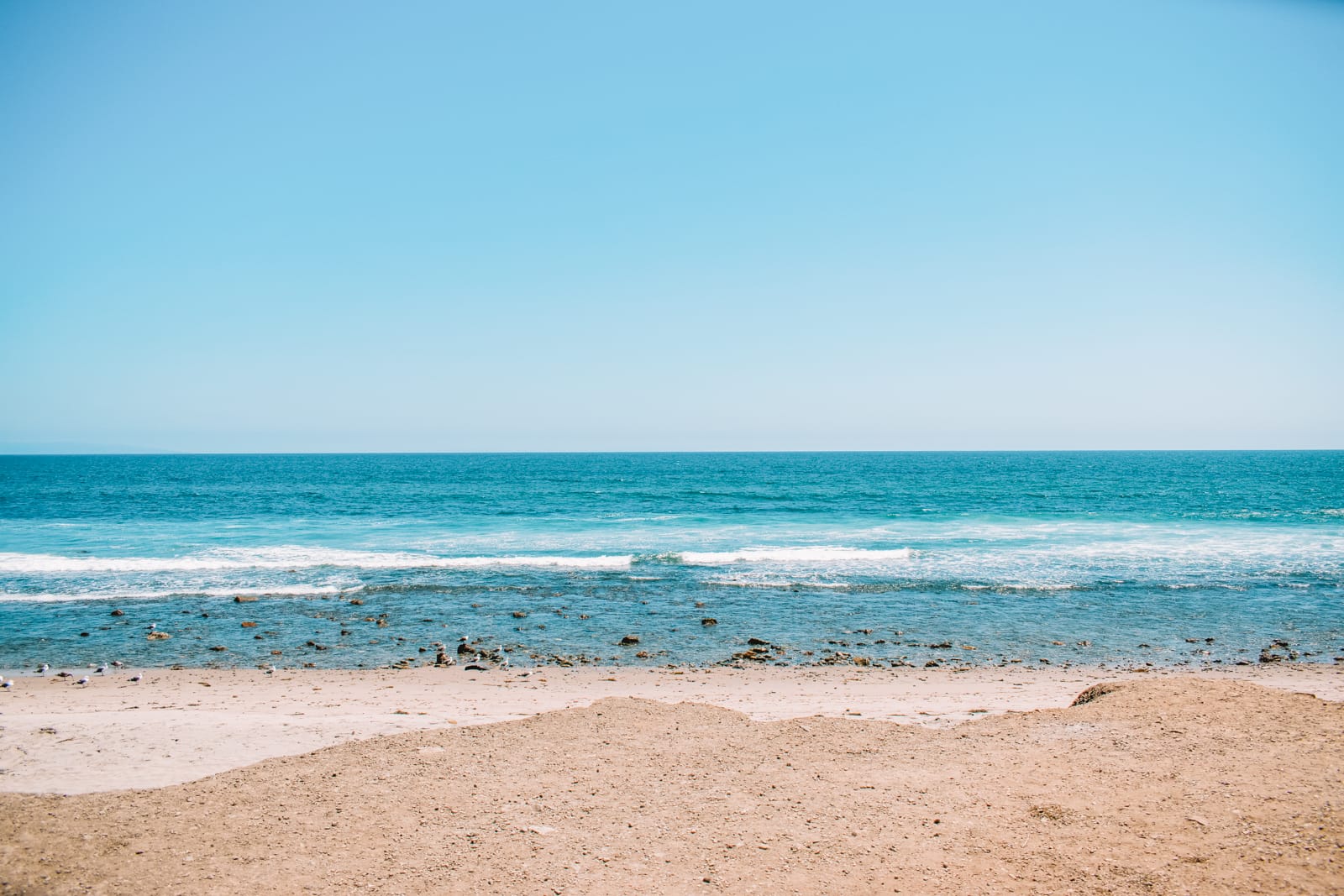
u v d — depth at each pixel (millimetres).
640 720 8633
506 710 10102
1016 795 6164
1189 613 17547
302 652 14352
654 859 5305
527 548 27766
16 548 27625
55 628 16094
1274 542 28344
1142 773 6449
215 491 63000
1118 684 9430
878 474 92562
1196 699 8492
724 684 12062
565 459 180250
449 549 27547
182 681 12219
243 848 5480
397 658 13977
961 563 24203
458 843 5559
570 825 5840
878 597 19406
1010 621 16922
